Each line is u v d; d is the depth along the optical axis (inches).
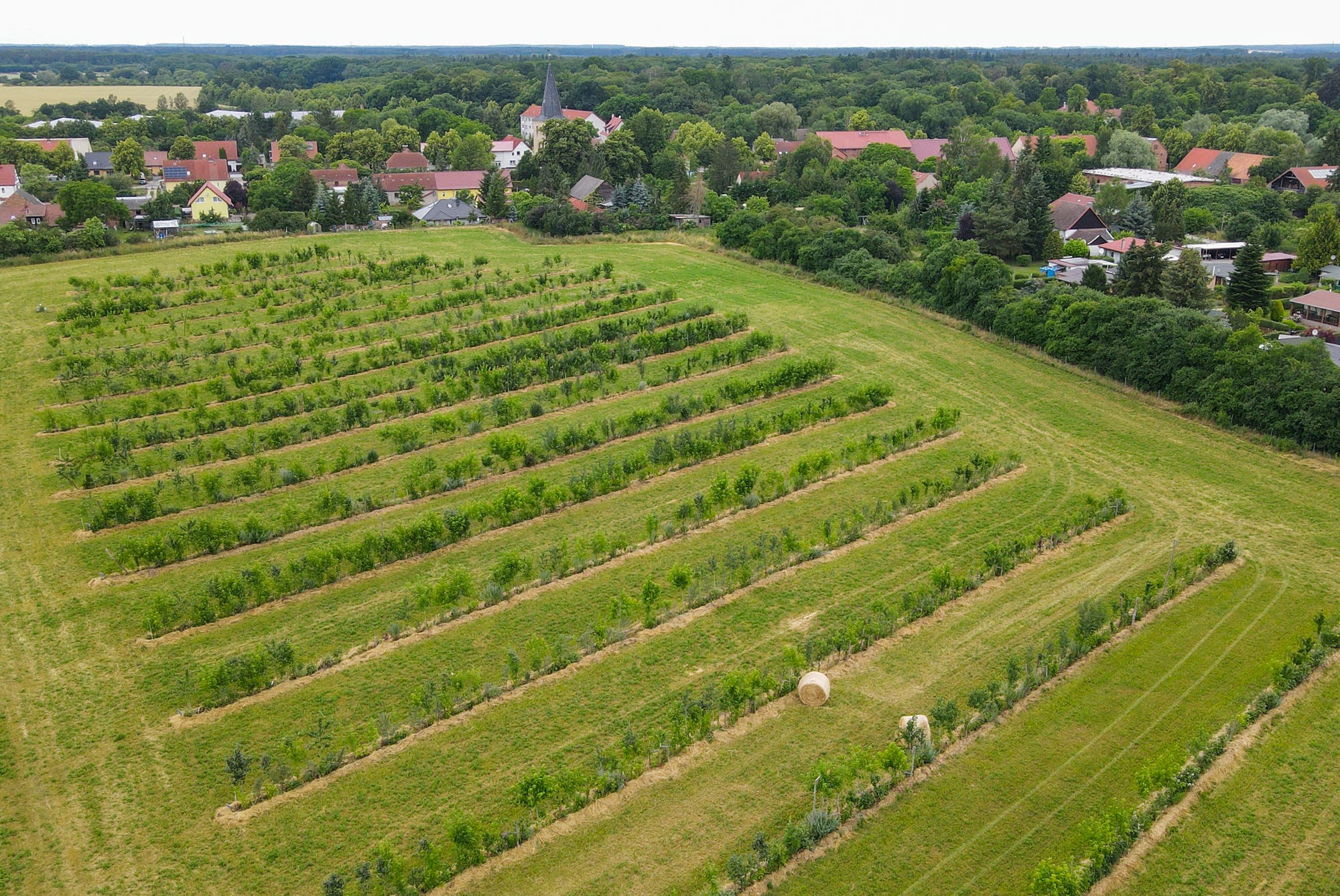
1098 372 3006.9
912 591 1817.2
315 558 1808.6
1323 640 1620.3
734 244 4709.6
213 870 1225.4
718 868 1223.5
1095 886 1193.4
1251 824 1285.7
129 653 1643.7
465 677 1476.4
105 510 2018.9
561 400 2743.6
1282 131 7244.1
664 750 1411.2
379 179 6505.9
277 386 2792.8
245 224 5221.5
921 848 1256.8
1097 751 1421.0
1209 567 1905.8
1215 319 3021.7
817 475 2309.3
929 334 3422.7
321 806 1326.3
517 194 5920.3
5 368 2935.5
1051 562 1941.4
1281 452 2461.9
